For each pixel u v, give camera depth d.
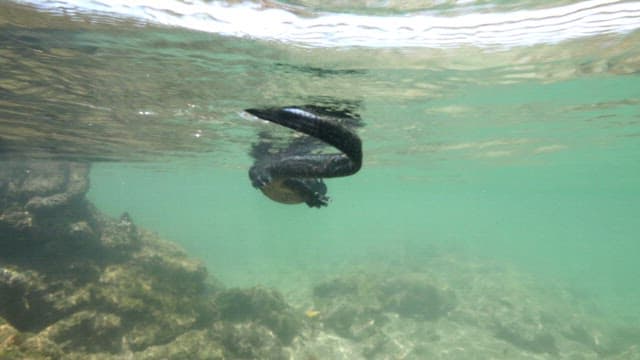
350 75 9.29
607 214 116.44
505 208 120.38
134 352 10.88
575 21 6.96
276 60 8.41
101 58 8.58
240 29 7.14
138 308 12.12
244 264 36.44
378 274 22.17
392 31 7.18
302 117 3.89
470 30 7.20
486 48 8.03
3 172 17.17
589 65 9.28
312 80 9.55
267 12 6.57
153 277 14.43
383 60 8.46
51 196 15.98
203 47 7.90
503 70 9.42
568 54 8.54
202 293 16.36
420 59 8.49
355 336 15.30
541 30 7.27
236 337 12.24
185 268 16.12
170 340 11.77
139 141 18.23
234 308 14.51
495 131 17.19
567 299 24.55
